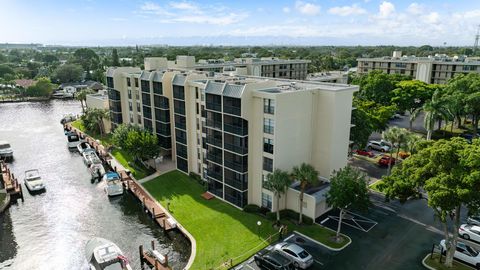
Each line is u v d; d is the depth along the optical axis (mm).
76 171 69812
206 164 56656
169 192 55344
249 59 119750
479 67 115750
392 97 95750
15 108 140125
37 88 160625
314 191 45781
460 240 40531
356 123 61094
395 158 64750
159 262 37781
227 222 45250
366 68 144125
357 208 38406
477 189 28734
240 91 44875
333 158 48625
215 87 48812
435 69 125812
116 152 76312
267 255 36031
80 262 40906
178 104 59969
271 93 42688
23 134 98812
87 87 178000
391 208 47781
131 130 68562
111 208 53844
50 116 124250
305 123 47531
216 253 38656
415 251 37969
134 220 49875
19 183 63156
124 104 83000
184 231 43656
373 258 36875
